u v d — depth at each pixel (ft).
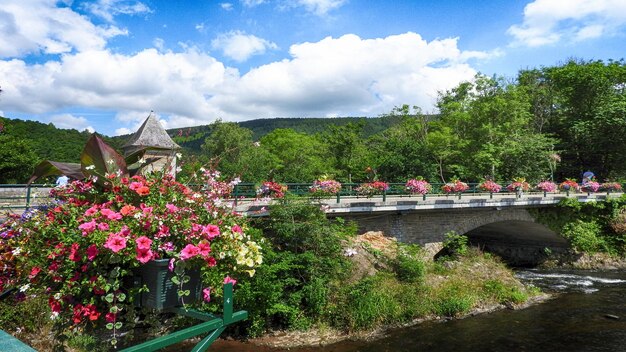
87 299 9.89
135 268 10.35
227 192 17.07
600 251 85.51
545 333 43.24
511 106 121.60
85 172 11.73
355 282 46.34
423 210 62.03
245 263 10.91
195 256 10.00
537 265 86.74
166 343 7.64
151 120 51.55
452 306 47.65
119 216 10.27
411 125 146.61
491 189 75.15
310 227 44.21
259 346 38.22
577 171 144.25
